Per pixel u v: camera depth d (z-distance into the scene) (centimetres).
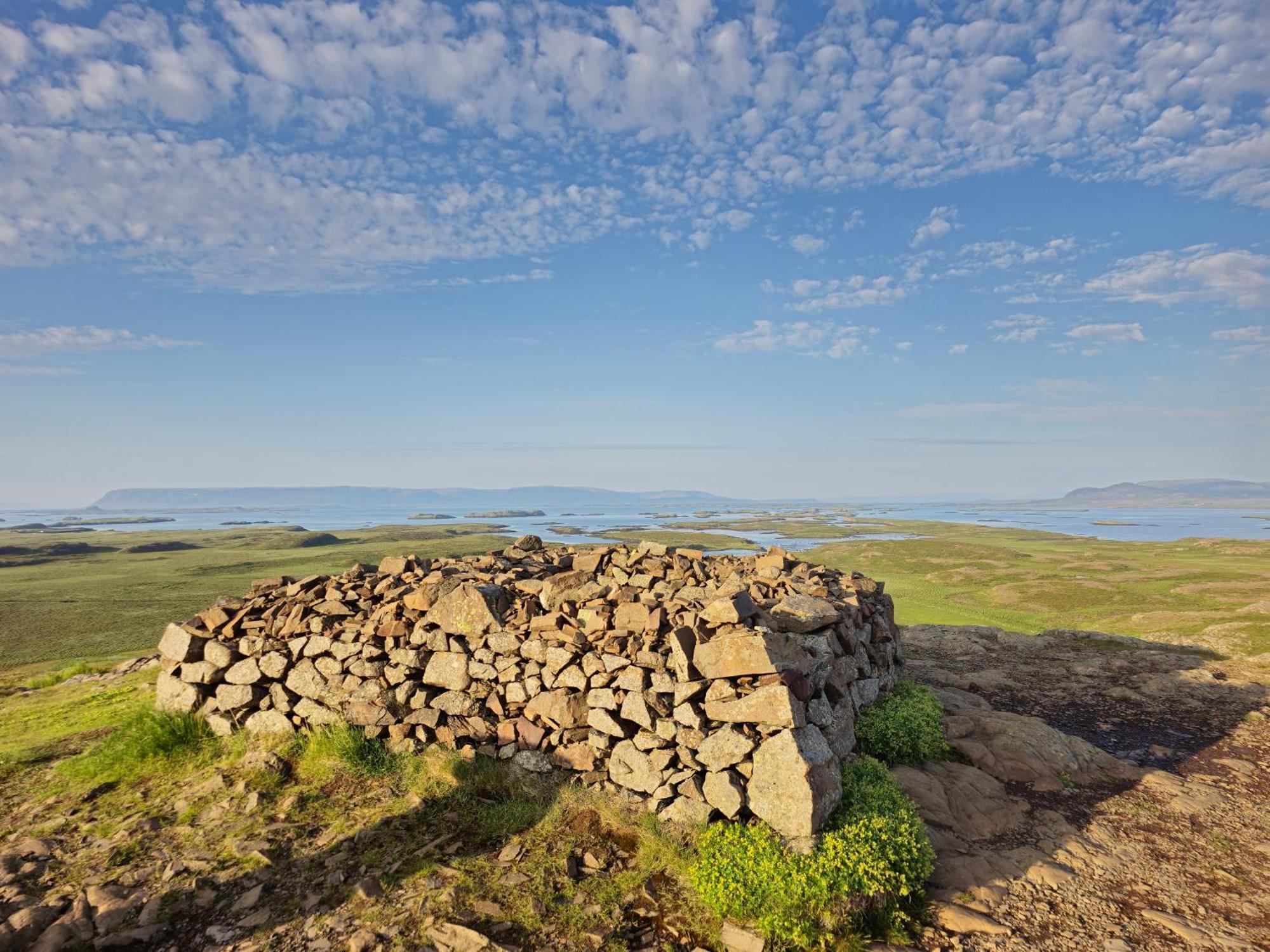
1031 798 430
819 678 398
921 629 919
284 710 443
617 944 284
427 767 397
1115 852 372
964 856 361
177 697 465
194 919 290
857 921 297
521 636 416
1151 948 298
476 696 417
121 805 373
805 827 321
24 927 277
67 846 335
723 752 350
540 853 335
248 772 402
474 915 295
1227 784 457
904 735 459
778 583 501
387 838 344
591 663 394
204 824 352
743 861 311
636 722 377
